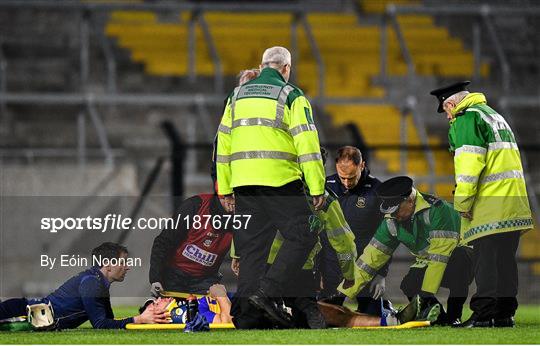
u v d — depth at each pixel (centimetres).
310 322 2877
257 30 7194
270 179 2797
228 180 2886
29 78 6781
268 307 2778
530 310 4278
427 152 5447
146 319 2939
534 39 7400
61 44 7044
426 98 6594
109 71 6406
